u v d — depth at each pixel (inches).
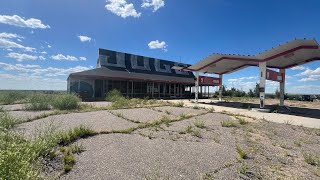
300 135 336.5
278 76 816.3
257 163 200.4
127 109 571.8
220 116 492.4
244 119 452.8
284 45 613.6
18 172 108.4
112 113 483.5
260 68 698.2
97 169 170.4
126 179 154.9
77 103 589.0
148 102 812.0
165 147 237.8
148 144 247.6
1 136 153.6
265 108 728.3
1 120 285.9
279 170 186.2
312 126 415.5
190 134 302.7
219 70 1105.4
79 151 209.6
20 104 675.4
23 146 145.4
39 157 158.2
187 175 165.9
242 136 304.2
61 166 170.2
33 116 405.4
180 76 1784.0
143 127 340.2
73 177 154.6
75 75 1023.0
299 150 251.8
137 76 1298.0
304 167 197.2
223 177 165.3
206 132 319.9
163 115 476.7
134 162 189.2
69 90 1092.5
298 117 534.9
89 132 274.2
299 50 648.4
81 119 391.9
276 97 1704.0
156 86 1476.4
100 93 1175.6
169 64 1800.0
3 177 104.7
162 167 180.2
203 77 1023.6
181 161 196.1
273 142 281.1
